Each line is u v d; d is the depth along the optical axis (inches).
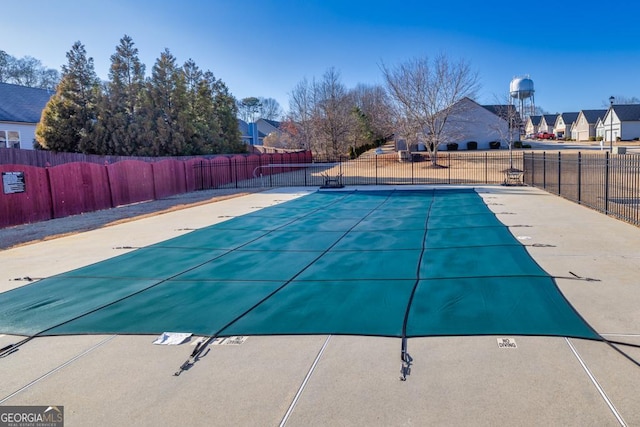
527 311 162.2
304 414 105.5
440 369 123.6
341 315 167.2
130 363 135.5
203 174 843.4
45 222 462.6
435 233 321.1
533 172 673.6
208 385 121.0
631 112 1957.4
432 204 490.0
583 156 511.8
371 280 210.5
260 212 465.7
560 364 123.3
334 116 1492.4
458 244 280.5
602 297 174.1
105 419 106.6
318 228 361.4
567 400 106.3
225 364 132.6
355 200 554.3
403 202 518.3
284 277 221.3
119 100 912.9
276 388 117.9
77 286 217.6
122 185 613.3
